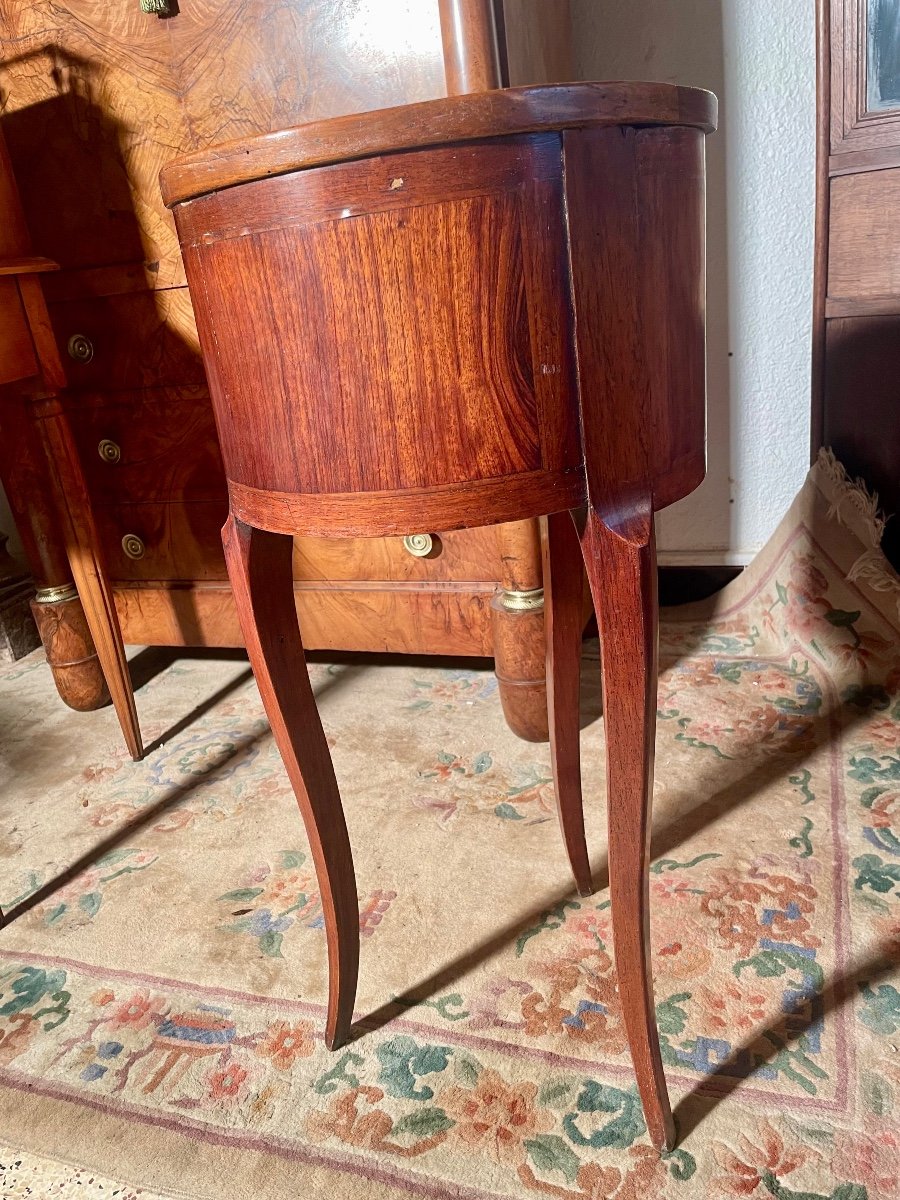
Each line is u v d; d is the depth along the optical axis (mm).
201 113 1226
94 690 1602
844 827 1087
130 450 1495
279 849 1180
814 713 1335
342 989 834
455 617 1401
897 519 1489
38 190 1350
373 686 1582
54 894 1133
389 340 550
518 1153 734
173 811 1285
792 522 1546
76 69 1258
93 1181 754
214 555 1534
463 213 522
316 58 1143
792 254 1524
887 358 1421
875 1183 680
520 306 543
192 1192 732
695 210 622
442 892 1055
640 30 1480
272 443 614
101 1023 919
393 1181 721
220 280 595
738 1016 840
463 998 900
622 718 615
